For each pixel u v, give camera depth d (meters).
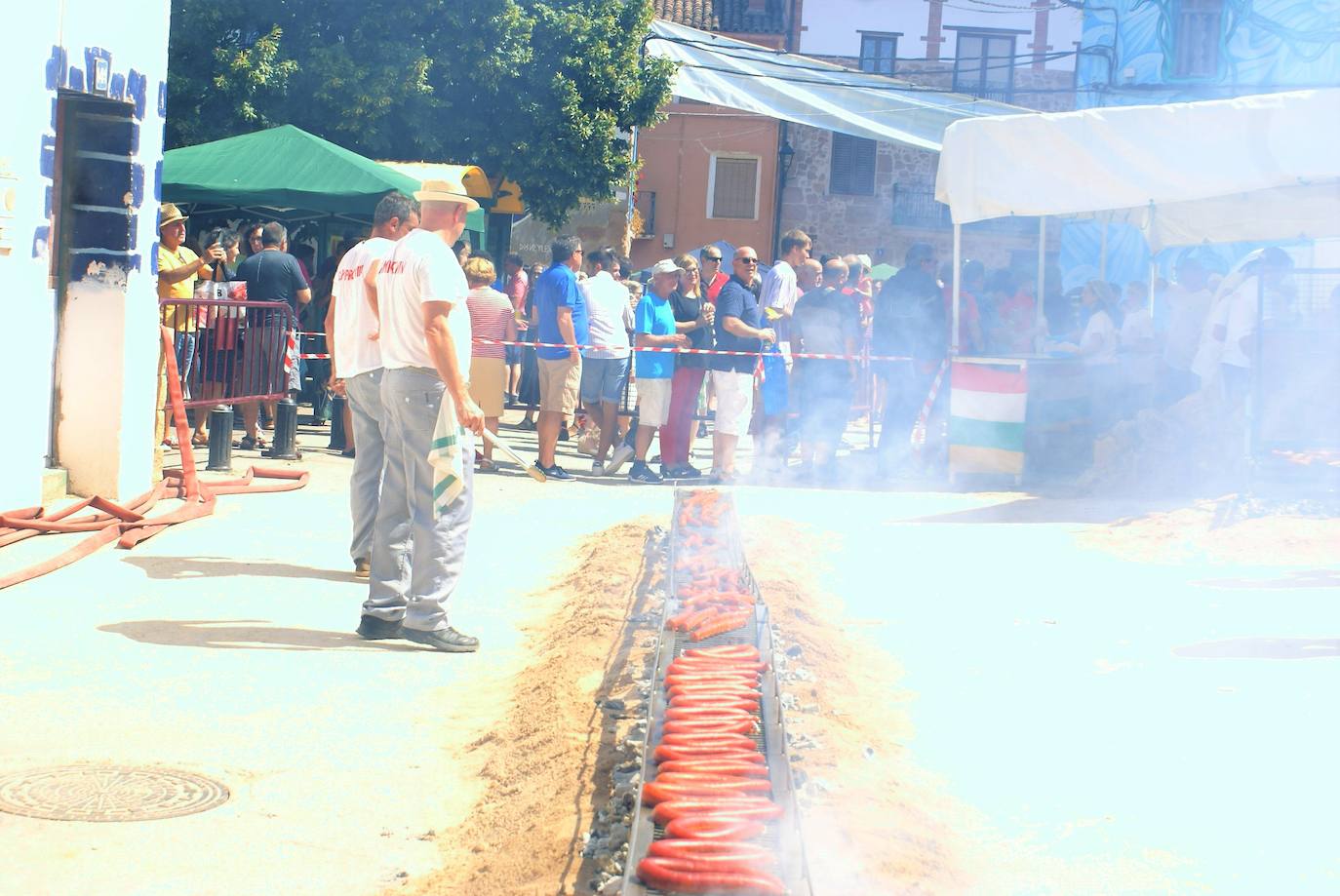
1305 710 6.09
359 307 7.84
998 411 14.33
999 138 13.80
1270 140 12.77
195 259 12.84
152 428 10.73
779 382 15.27
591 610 7.49
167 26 10.76
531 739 5.34
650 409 14.32
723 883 3.67
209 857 4.25
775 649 6.52
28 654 6.44
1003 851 4.42
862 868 4.07
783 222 40.94
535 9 27.67
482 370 14.40
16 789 4.71
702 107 40.47
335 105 25.30
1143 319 15.18
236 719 5.68
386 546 7.11
